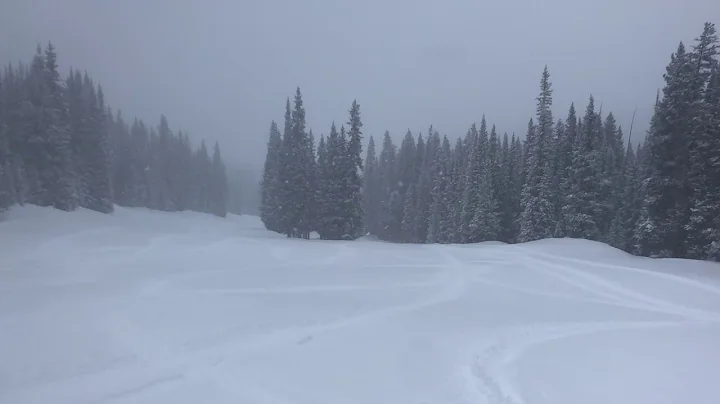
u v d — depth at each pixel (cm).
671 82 2470
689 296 1206
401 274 1482
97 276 1270
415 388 564
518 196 4159
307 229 4338
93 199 4881
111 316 840
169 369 604
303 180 4300
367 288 1218
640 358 708
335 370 615
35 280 1184
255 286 1184
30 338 704
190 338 728
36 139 3991
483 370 634
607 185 3431
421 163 6181
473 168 4253
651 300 1169
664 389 586
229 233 4362
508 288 1293
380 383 577
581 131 3472
